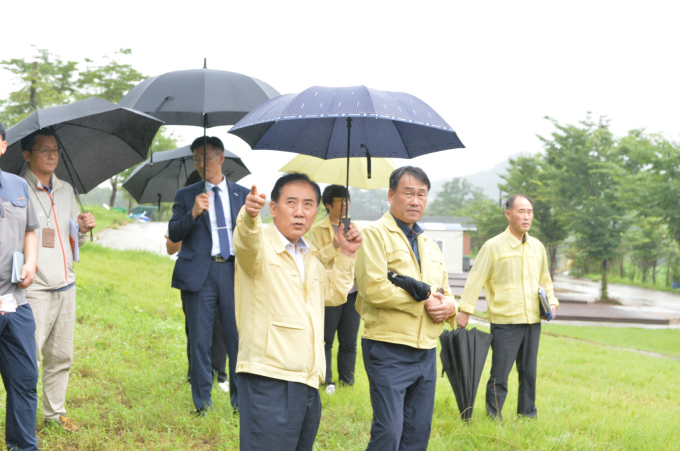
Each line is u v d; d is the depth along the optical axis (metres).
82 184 4.33
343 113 2.66
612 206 28.14
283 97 3.04
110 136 4.12
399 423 3.08
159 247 22.84
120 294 10.00
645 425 4.94
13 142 3.42
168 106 4.24
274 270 2.66
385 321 3.23
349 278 2.86
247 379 2.62
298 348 2.60
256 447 2.54
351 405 4.84
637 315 22.62
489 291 4.92
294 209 2.70
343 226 2.87
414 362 3.25
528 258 4.83
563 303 26.89
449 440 4.08
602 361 9.62
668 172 20.66
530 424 4.51
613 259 28.30
